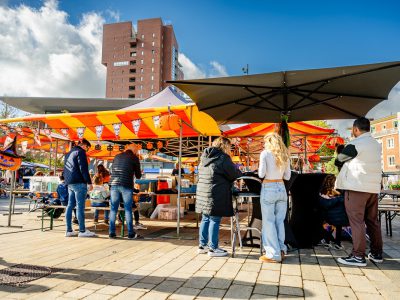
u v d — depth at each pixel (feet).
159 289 9.30
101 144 37.01
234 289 9.37
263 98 17.30
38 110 88.94
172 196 31.53
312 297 8.79
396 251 15.66
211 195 13.69
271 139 13.62
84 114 22.25
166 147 38.22
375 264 12.68
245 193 14.79
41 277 10.39
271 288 9.52
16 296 8.62
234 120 21.76
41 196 25.79
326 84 15.94
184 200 33.45
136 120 22.48
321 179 15.85
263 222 13.32
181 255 13.97
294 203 16.66
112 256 13.65
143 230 21.97
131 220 18.52
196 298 8.59
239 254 14.26
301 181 16.37
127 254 14.07
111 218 18.63
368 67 13.79
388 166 174.81
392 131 172.55
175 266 12.00
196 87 16.31
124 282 9.93
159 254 14.12
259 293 9.06
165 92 23.59
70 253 14.20
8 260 12.77
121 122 23.49
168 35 342.03
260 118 21.53
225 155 14.05
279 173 13.32
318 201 15.99
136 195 24.36
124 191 18.43
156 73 324.80
